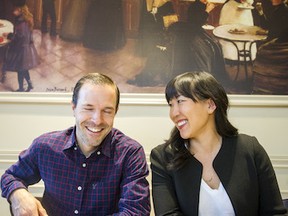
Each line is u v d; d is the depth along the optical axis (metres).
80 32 2.00
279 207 1.14
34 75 1.98
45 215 1.06
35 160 1.24
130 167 1.16
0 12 1.98
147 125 2.03
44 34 1.99
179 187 1.18
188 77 1.20
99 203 1.15
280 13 2.04
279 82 2.04
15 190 1.12
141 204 1.07
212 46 2.04
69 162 1.18
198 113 1.18
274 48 2.05
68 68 1.99
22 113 1.99
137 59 2.02
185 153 1.21
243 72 2.04
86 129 1.12
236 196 1.12
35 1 1.99
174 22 2.03
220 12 2.04
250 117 2.06
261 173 1.18
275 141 2.04
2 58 1.97
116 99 1.16
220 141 1.25
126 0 2.02
